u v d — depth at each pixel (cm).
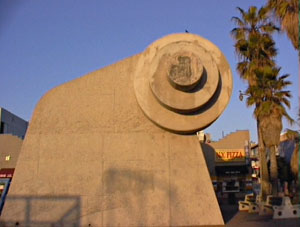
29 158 1303
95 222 1238
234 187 3659
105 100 1338
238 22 2469
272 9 1764
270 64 2348
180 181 1258
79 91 1350
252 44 2366
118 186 1263
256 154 4378
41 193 1270
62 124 1328
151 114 1283
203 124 1272
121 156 1288
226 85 1305
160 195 1249
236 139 4188
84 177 1277
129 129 1309
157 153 1284
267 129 2194
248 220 1440
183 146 1288
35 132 1325
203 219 1224
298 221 1396
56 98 1350
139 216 1235
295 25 1612
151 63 1292
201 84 1275
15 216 1254
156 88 1270
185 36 1343
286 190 2572
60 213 1252
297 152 2653
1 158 3384
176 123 1275
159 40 1341
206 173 1262
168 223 1225
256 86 2273
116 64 1363
